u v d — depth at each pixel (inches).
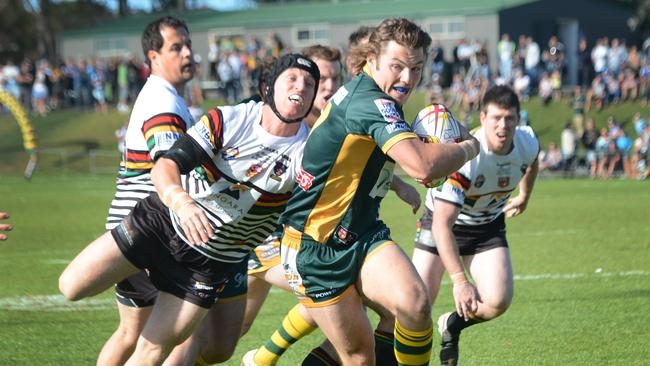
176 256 313.1
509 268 400.5
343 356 321.1
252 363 382.3
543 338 457.1
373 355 321.4
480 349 437.4
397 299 297.4
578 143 1969.7
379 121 291.4
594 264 702.5
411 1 2758.4
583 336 459.5
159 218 313.4
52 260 756.6
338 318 311.3
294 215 316.8
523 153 401.1
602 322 491.8
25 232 960.3
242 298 349.4
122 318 348.5
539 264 707.4
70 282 319.0
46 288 619.2
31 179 1825.8
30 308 550.3
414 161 284.7
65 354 434.9
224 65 2273.6
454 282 365.4
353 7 2795.3
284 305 559.5
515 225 991.0
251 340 466.0
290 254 319.9
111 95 2452.0
